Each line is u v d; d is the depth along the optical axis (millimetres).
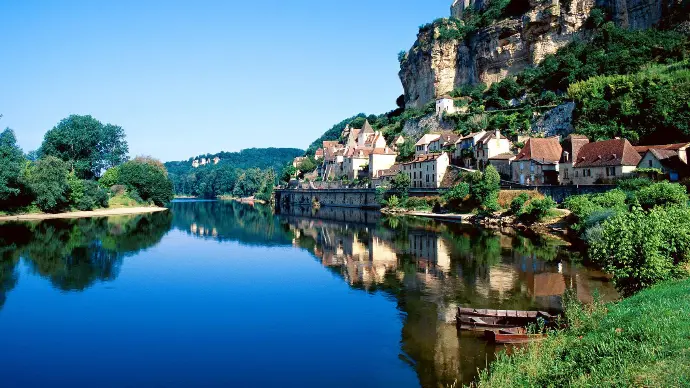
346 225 93938
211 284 44625
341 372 25031
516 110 117750
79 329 32156
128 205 140375
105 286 43844
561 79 113312
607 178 73250
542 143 89562
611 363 18062
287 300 38750
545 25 125625
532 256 52469
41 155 138375
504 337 27641
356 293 40344
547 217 71375
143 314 35406
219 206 181375
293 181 197375
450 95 147750
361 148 154000
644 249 28281
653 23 107500
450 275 45031
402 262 52500
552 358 21578
